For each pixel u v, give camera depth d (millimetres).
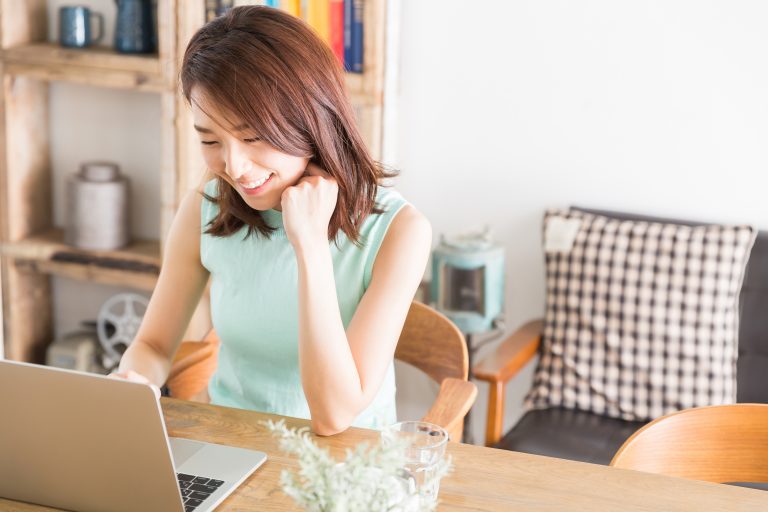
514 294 2857
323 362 1434
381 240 1641
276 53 1419
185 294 1819
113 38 2990
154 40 2814
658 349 2465
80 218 2936
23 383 1164
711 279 2432
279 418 1496
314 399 1438
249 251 1714
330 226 1591
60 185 3182
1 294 3064
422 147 2848
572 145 2695
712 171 2576
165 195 2752
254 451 1363
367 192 1605
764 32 2455
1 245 3000
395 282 1596
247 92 1396
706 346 2432
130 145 3090
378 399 1746
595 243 2533
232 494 1254
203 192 1769
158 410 1123
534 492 1268
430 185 2869
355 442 1420
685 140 2584
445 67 2766
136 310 3203
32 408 1179
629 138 2635
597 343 2523
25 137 3018
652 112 2600
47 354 3162
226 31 1442
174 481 1168
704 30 2506
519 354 2445
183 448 1367
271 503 1235
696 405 2436
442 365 1896
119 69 2719
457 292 2641
